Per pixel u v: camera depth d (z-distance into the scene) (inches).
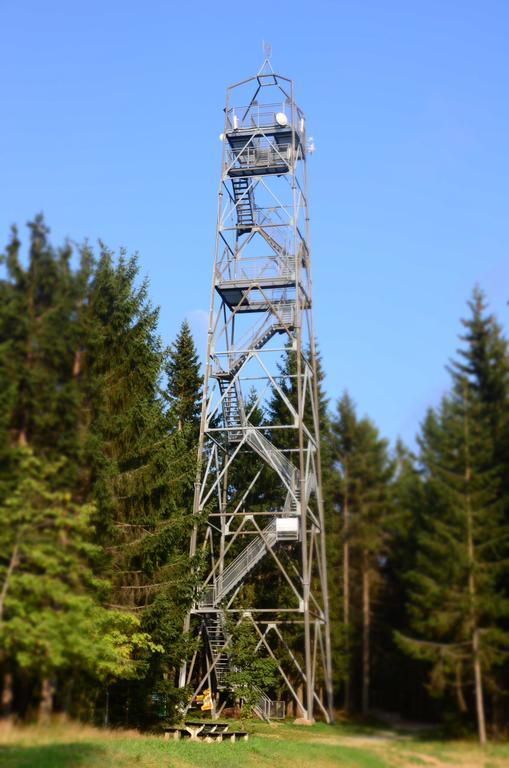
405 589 571.8
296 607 1305.4
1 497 794.2
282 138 1504.7
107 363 1095.0
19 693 854.5
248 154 1482.5
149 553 1112.2
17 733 790.5
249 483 1530.5
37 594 765.3
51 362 876.6
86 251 1018.1
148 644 1067.3
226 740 998.4
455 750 501.7
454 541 553.3
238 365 1402.6
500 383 594.2
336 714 679.7
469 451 577.6
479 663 522.6
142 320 1168.2
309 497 1286.9
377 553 590.6
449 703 531.5
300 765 569.6
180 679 1272.1
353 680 582.6
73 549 851.4
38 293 887.7
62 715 884.6
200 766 817.5
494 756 479.5
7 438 807.1
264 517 1489.9
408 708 561.0
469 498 567.2
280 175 1480.1
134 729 1096.2
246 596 1380.4
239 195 1491.1
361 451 601.9
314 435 1305.4
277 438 1398.9
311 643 1243.2
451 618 535.5
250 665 1231.5
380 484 592.7
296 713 1253.7
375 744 528.1
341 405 618.2
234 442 1435.8
